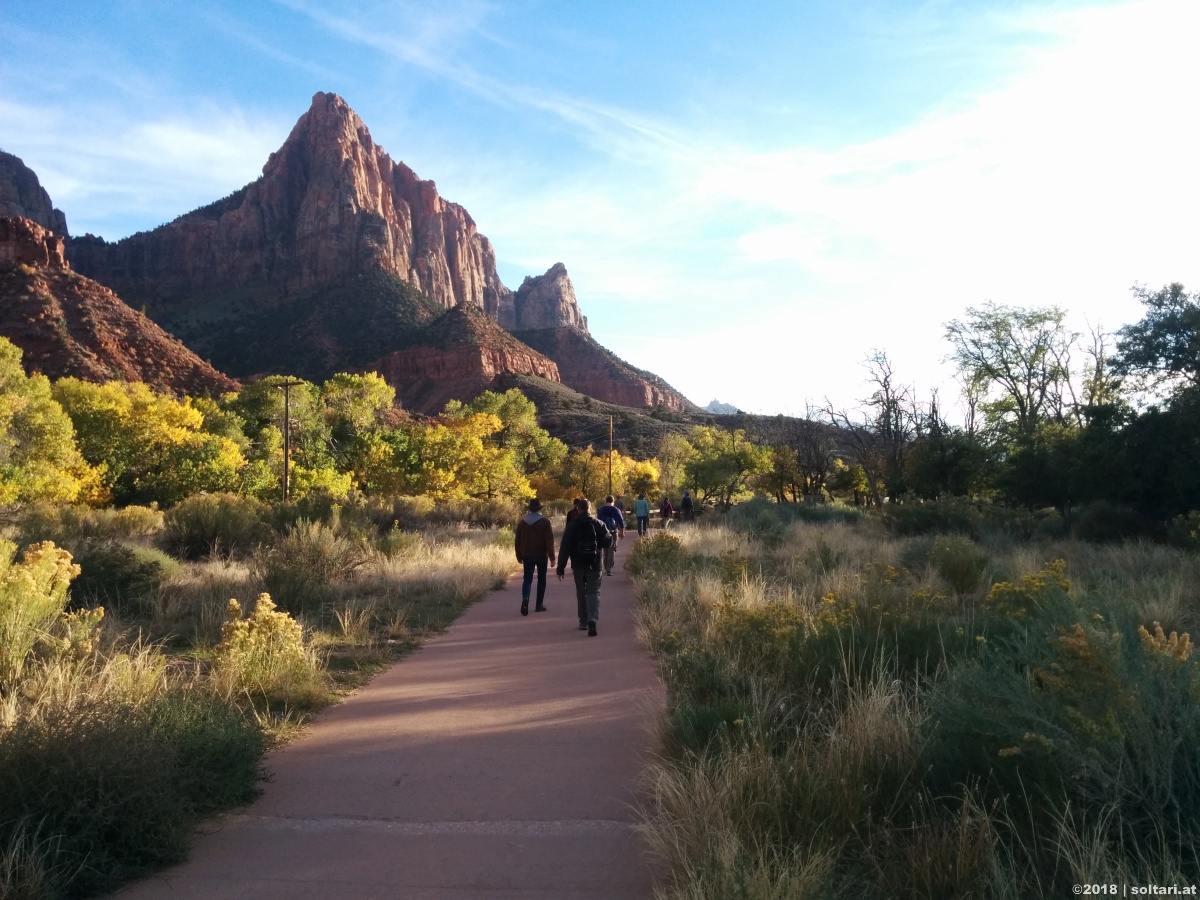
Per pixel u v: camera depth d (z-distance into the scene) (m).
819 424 45.44
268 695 6.29
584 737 5.47
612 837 3.91
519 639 9.29
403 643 8.93
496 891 3.38
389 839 3.91
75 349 83.19
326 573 12.58
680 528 27.27
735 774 3.93
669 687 6.27
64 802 3.59
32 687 5.39
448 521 29.69
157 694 5.18
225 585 11.63
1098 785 3.40
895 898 3.08
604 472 68.69
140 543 17.89
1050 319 33.50
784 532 21.25
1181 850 3.14
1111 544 15.92
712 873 3.16
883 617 6.57
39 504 26.02
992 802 3.56
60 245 98.69
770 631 6.62
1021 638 5.16
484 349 158.00
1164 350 18.28
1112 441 18.03
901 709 4.61
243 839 3.93
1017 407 34.53
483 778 4.73
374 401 73.31
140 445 50.12
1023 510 21.56
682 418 124.81
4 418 38.97
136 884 3.48
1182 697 3.45
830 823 3.55
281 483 51.00
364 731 5.67
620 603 12.24
